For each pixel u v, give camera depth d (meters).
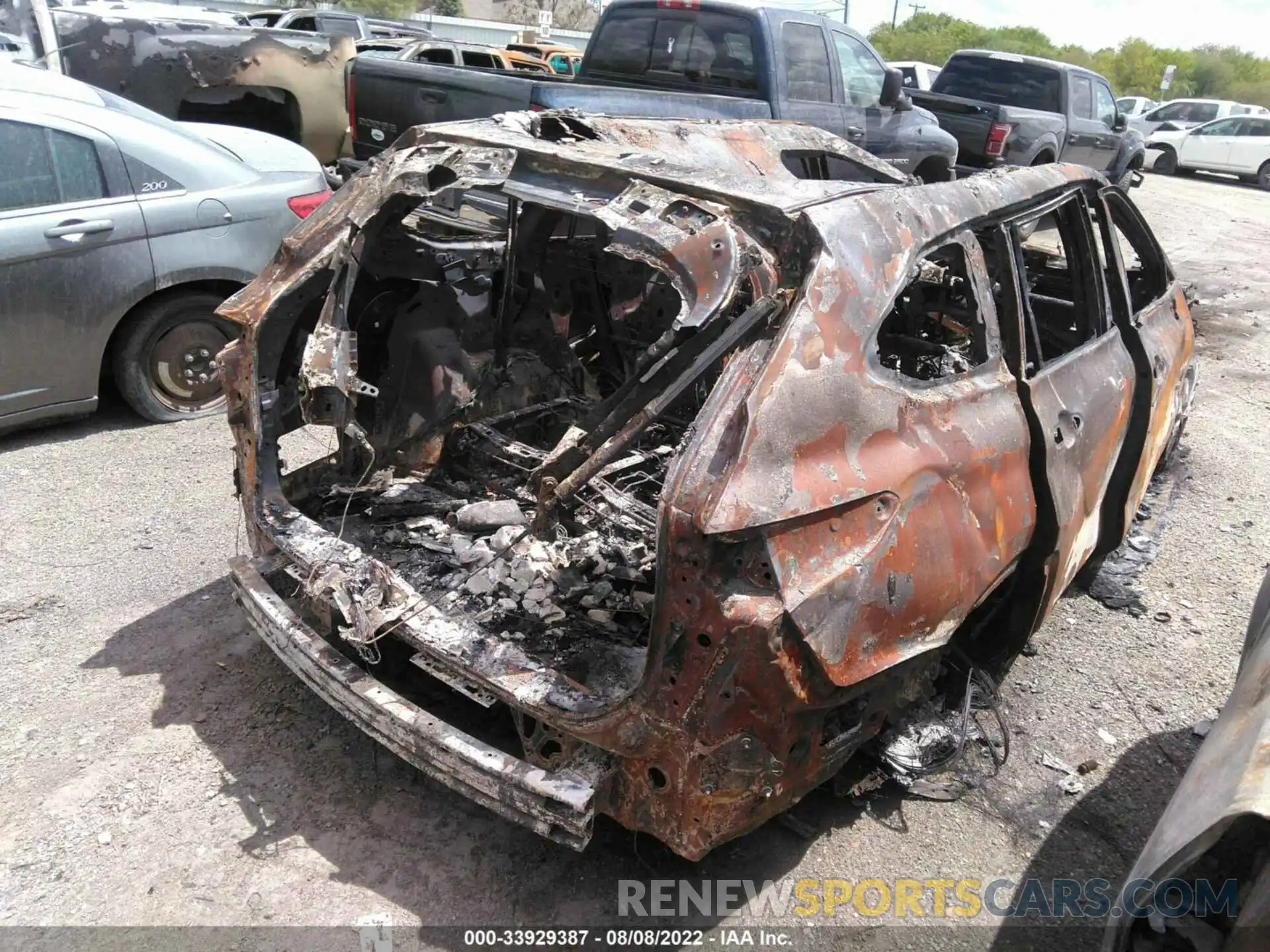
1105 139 13.16
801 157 4.64
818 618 1.97
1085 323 3.49
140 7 10.41
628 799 2.16
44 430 4.95
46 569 3.67
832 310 2.15
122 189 4.66
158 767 2.73
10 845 2.44
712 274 2.17
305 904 2.33
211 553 3.86
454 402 3.63
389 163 2.90
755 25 6.84
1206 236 12.81
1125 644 3.61
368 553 3.06
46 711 2.92
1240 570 4.19
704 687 1.95
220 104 8.88
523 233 3.79
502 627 2.76
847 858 2.57
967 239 2.68
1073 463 2.90
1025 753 3.00
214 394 5.32
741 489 1.91
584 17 45.03
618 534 3.19
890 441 2.21
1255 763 1.74
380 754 2.84
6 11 7.56
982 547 2.43
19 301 4.40
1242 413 6.20
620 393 2.38
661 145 3.67
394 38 12.66
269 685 3.11
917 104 11.46
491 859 2.50
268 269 2.92
